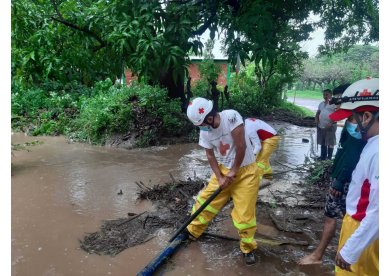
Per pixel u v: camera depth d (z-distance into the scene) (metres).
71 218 4.29
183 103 11.27
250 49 9.79
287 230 4.03
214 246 3.70
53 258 3.42
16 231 3.94
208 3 10.29
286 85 19.62
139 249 3.61
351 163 2.94
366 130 2.10
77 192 5.16
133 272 3.21
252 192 3.33
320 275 3.18
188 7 9.40
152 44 8.95
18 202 4.76
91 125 8.77
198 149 8.27
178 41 9.56
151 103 9.07
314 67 27.64
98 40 11.13
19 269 3.23
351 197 2.24
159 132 8.91
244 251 3.39
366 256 2.18
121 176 5.95
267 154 5.25
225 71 21.78
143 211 4.52
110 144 8.46
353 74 25.80
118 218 4.30
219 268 3.29
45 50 11.61
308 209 4.65
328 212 3.21
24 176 5.86
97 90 11.72
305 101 26.33
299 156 7.68
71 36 11.51
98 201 4.83
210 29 10.64
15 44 11.93
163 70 9.54
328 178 5.65
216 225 4.17
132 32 9.05
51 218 4.29
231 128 3.22
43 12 11.48
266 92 16.88
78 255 3.48
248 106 14.62
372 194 1.90
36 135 9.54
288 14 11.57
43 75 12.15
